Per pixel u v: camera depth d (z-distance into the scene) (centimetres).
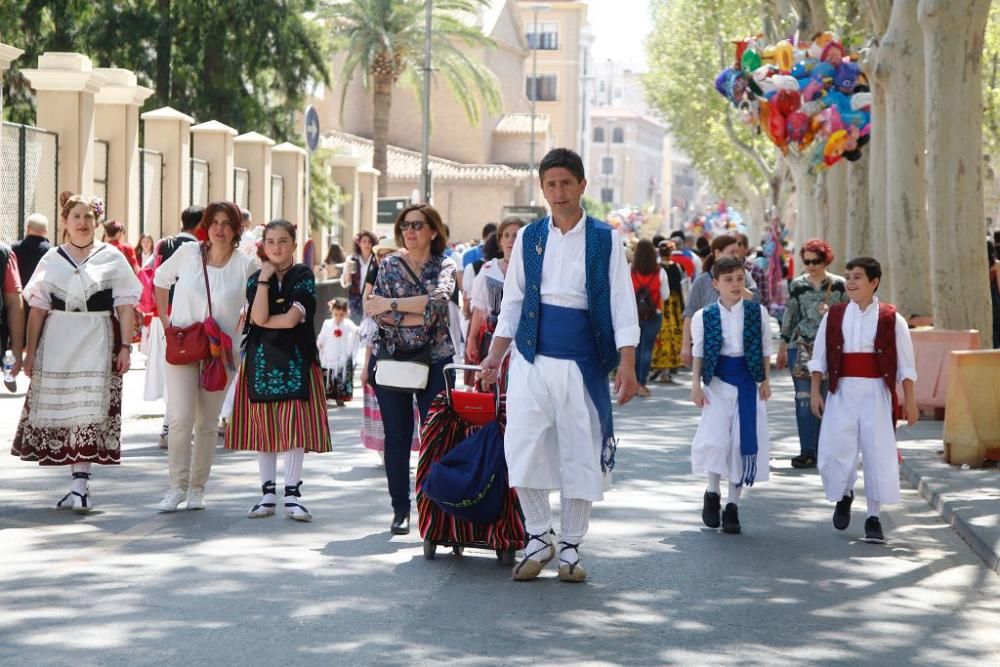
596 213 11306
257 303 1044
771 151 6256
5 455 1352
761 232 7256
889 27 2070
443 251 1030
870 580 908
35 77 2550
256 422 1052
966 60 1791
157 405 1816
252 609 771
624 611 796
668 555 968
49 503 1109
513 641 718
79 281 1052
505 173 8025
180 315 1076
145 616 749
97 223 1077
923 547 1030
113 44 3728
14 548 928
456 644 708
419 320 1003
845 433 1052
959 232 1830
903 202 2070
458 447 892
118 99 2789
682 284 2603
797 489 1297
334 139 8044
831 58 2361
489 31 8944
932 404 1877
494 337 881
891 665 704
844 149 2378
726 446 1052
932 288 1870
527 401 853
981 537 1014
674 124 6712
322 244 4456
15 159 2389
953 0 1758
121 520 1039
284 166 3988
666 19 6116
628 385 862
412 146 8538
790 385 2441
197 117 3912
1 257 1360
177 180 3061
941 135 1808
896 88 2062
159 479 1233
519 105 9444
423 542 930
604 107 19175
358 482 1248
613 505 1176
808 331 1429
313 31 4009
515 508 898
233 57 3866
